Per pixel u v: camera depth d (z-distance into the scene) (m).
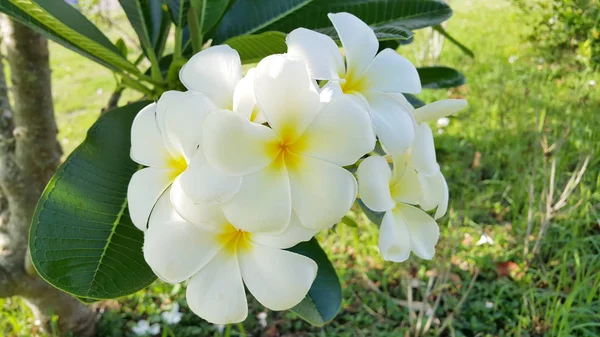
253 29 0.42
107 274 0.31
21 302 0.97
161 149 0.29
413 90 0.30
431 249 0.32
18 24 0.58
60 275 0.31
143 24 0.42
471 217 1.27
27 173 0.68
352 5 0.41
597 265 1.03
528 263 1.12
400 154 0.30
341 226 1.14
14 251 0.75
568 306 0.91
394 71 0.30
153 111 0.30
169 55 0.45
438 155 1.52
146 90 0.40
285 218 0.24
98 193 0.34
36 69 0.61
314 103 0.25
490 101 1.75
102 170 0.35
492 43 2.29
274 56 0.25
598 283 1.00
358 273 1.12
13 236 0.74
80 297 0.32
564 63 1.95
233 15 0.42
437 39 2.07
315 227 0.25
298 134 0.25
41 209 0.32
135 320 1.04
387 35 0.32
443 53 2.23
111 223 0.33
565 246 1.08
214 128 0.23
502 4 2.93
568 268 1.11
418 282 1.06
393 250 0.30
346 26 0.30
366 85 0.30
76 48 0.35
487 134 1.55
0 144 0.69
